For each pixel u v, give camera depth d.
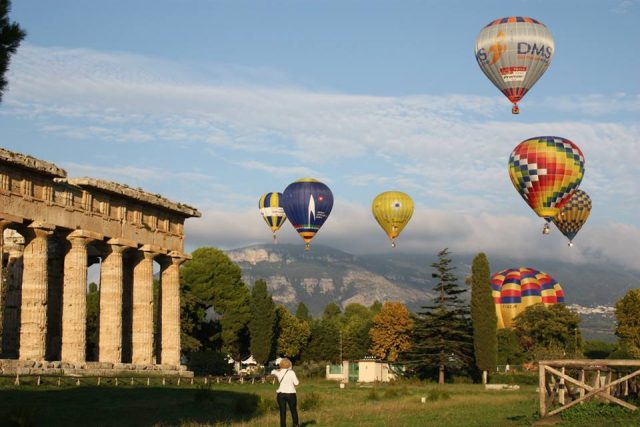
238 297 132.12
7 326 73.75
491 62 80.56
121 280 74.69
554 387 36.59
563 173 85.25
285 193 102.50
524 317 155.12
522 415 41.12
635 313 147.00
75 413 44.22
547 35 79.56
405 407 50.56
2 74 29.94
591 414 34.34
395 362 124.19
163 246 82.19
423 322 117.06
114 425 38.44
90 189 71.38
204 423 38.50
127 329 82.81
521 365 145.25
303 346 163.75
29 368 61.50
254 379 93.81
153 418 42.53
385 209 105.62
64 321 68.81
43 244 65.00
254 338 132.88
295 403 32.75
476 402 57.31
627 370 37.97
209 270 130.12
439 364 114.69
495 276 172.00
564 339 153.88
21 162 61.47
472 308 112.38
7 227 61.94
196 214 86.25
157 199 79.94
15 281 74.44
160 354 83.44
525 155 86.75
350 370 120.62
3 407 43.66
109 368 71.50
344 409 47.66
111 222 74.31
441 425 36.09
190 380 77.75
